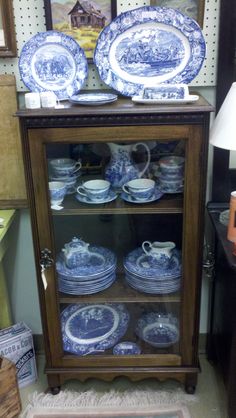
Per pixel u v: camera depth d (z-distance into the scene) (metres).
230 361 1.37
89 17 1.46
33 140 1.30
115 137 1.29
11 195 1.67
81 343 1.64
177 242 1.49
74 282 1.53
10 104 1.54
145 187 1.44
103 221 1.50
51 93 1.32
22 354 1.72
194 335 1.55
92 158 1.39
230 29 1.42
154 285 1.53
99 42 1.40
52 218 1.43
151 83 1.44
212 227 1.59
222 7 1.40
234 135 1.26
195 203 1.37
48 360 1.62
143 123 1.27
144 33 1.39
